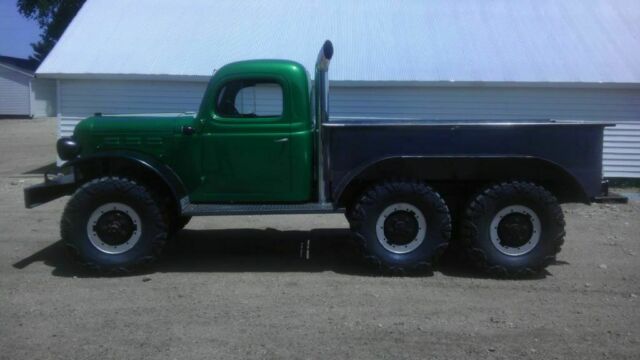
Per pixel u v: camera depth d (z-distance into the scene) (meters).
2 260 7.80
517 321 5.76
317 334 5.43
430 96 14.96
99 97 15.54
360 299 6.34
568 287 6.80
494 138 6.99
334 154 7.02
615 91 14.73
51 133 30.56
